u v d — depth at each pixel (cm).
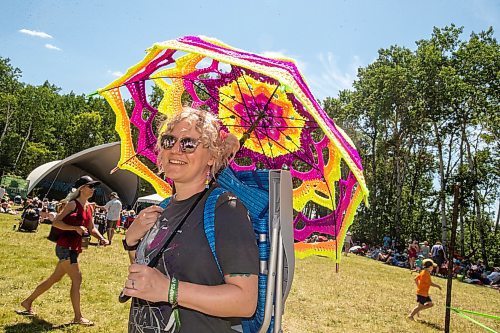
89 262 994
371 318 797
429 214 4481
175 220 186
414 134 3747
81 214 519
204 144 190
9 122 6706
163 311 173
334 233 262
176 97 288
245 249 165
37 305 570
